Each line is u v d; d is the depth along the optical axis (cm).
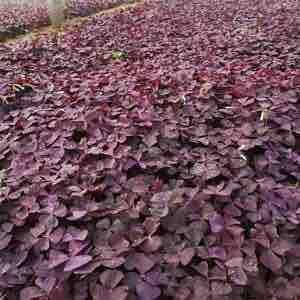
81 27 820
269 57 525
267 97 380
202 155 303
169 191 249
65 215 242
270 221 240
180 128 334
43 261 212
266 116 341
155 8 1044
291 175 298
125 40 671
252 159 312
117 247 214
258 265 222
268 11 885
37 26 1029
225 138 325
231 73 456
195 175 280
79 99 393
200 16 877
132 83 422
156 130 327
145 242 216
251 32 668
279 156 306
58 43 670
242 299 207
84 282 202
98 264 201
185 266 214
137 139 324
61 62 560
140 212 242
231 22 788
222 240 224
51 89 438
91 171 282
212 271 205
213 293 194
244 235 238
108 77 458
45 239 224
